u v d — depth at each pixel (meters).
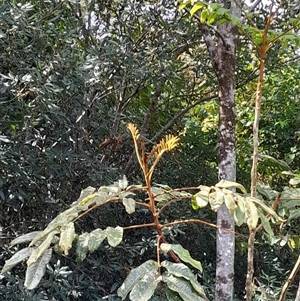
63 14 3.28
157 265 1.20
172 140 1.31
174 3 3.58
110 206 3.46
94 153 3.32
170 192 1.41
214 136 4.90
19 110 2.70
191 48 4.08
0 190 2.62
